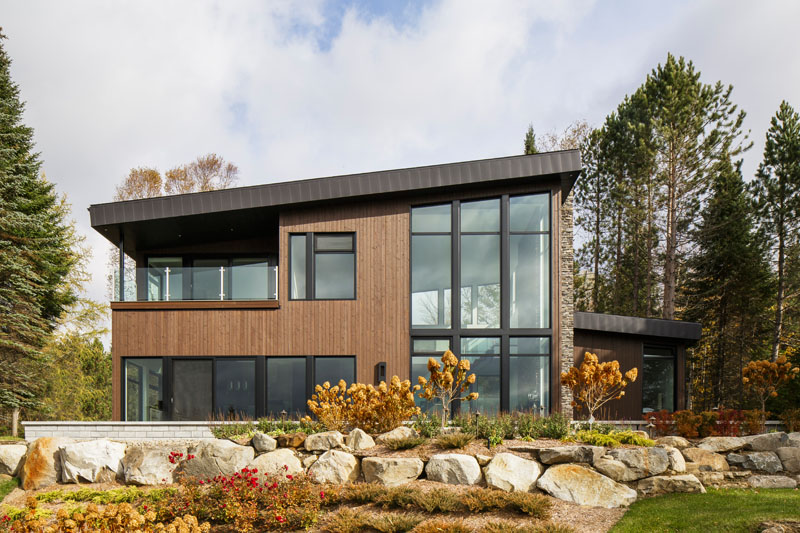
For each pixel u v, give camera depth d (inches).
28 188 978.7
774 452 464.1
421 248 650.8
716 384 1144.2
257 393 633.0
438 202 652.7
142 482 516.7
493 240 649.6
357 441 493.4
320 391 558.3
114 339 645.3
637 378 686.5
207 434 571.2
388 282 643.5
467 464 449.1
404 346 635.5
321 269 652.1
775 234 1067.3
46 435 584.4
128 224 668.1
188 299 657.6
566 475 433.1
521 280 644.7
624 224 1190.3
